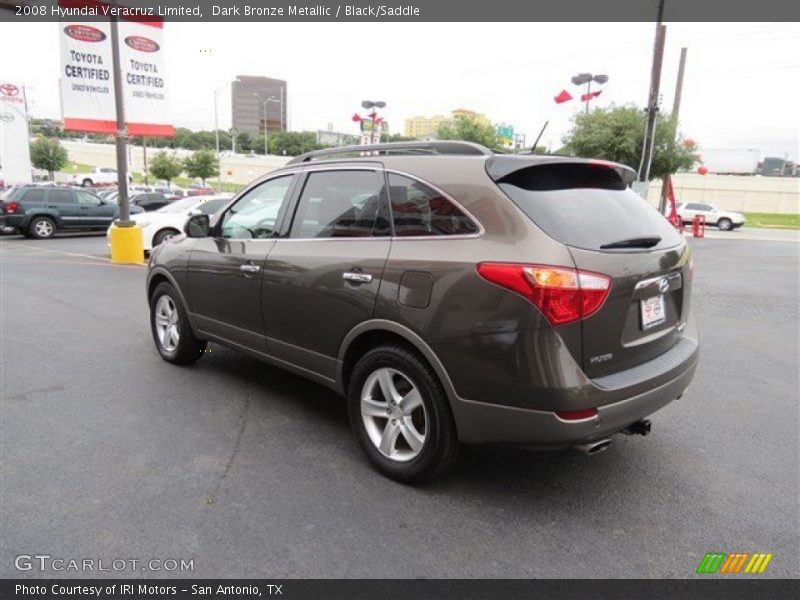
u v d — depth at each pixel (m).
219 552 2.62
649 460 3.55
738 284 10.88
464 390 2.81
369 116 52.97
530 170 2.94
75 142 103.38
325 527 2.81
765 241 23.73
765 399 4.67
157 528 2.79
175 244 4.99
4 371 5.03
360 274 3.22
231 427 3.94
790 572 2.54
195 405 4.30
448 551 2.64
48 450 3.57
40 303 7.93
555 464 3.47
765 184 53.81
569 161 3.02
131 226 12.25
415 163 3.20
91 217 19.56
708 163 71.75
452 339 2.80
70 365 5.21
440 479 3.27
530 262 2.60
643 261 2.91
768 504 3.08
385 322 3.09
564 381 2.58
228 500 3.04
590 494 3.14
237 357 5.49
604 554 2.64
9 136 26.58
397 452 3.26
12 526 2.78
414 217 3.10
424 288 2.91
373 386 3.32
